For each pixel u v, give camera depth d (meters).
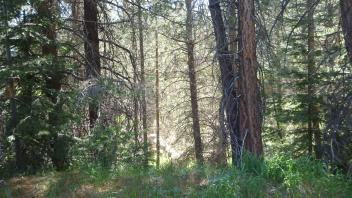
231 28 10.88
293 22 13.40
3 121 11.21
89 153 10.94
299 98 13.44
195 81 19.41
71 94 11.06
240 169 8.57
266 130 14.47
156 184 8.11
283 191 7.28
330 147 8.62
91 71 13.34
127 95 12.07
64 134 10.93
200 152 17.50
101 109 11.82
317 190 7.23
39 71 10.49
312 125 13.91
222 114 10.84
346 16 8.66
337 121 8.71
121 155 11.05
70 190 8.41
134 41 15.70
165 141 25.73
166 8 15.18
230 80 10.90
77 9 14.51
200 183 7.94
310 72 13.01
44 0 11.05
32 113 10.44
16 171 10.63
